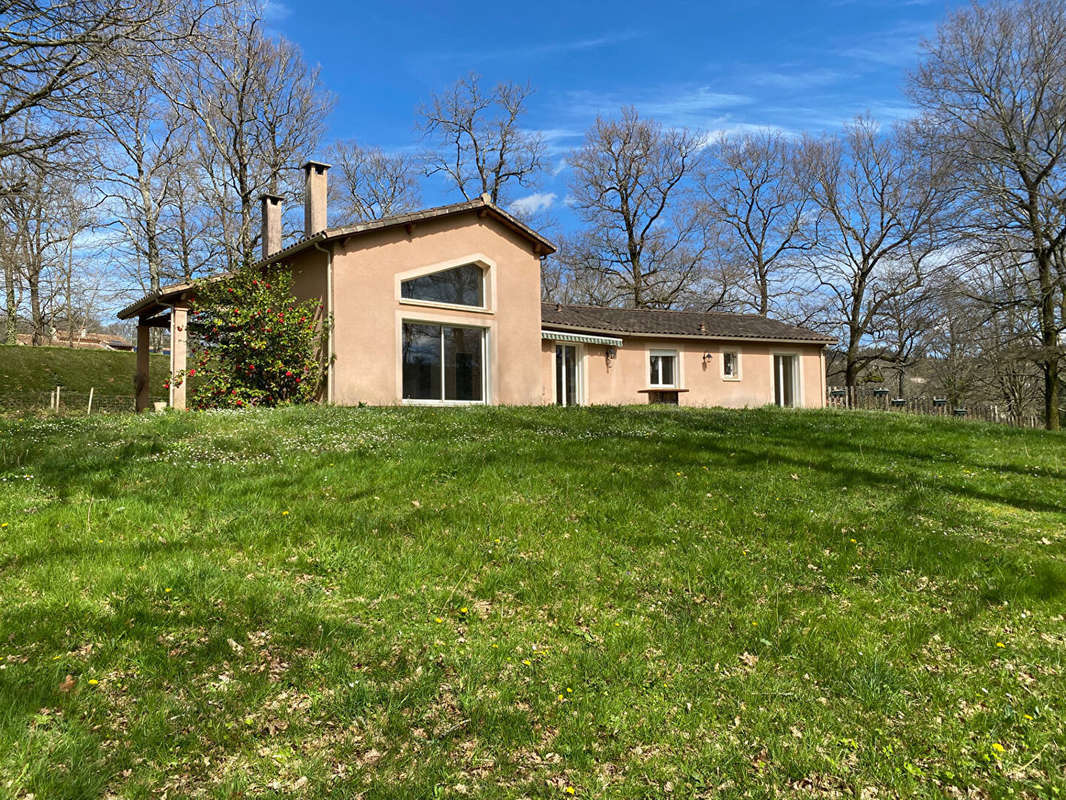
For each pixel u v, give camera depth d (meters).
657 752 3.29
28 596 4.38
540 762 3.17
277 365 14.91
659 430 12.16
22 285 39.34
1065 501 8.15
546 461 8.80
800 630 4.58
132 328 70.19
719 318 27.45
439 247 16.94
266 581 4.81
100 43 13.97
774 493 7.78
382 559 5.38
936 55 23.89
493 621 4.53
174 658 3.73
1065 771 3.29
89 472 7.67
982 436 13.08
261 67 31.28
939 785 3.16
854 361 37.19
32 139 16.50
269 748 3.13
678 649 4.25
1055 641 4.60
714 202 42.62
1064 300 23.95
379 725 3.35
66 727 3.09
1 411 21.06
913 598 5.22
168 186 32.12
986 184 23.30
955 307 26.19
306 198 18.30
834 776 3.19
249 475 7.69
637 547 5.95
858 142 35.09
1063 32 21.44
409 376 16.45
